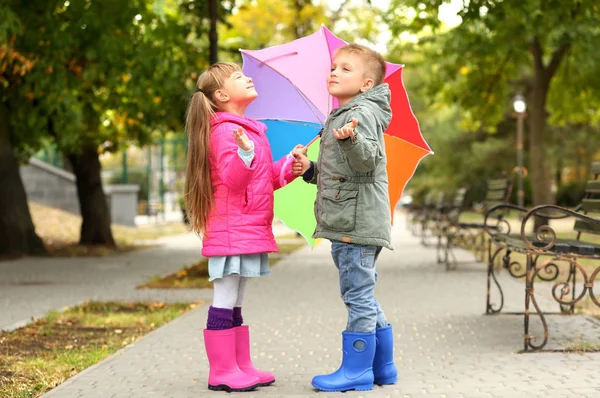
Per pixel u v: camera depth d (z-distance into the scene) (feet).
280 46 16.67
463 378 16.02
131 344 20.51
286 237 79.15
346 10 75.51
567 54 68.39
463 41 59.21
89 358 18.85
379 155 14.56
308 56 16.55
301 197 16.92
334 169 14.78
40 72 42.24
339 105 15.53
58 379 16.69
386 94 15.02
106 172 131.54
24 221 53.62
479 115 74.38
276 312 26.30
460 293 30.91
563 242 20.51
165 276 38.99
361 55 15.10
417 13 46.57
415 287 33.24
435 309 26.45
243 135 14.38
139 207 127.65
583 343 19.45
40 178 93.20
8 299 30.32
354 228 14.71
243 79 15.69
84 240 61.36
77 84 45.19
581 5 45.34
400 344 20.15
